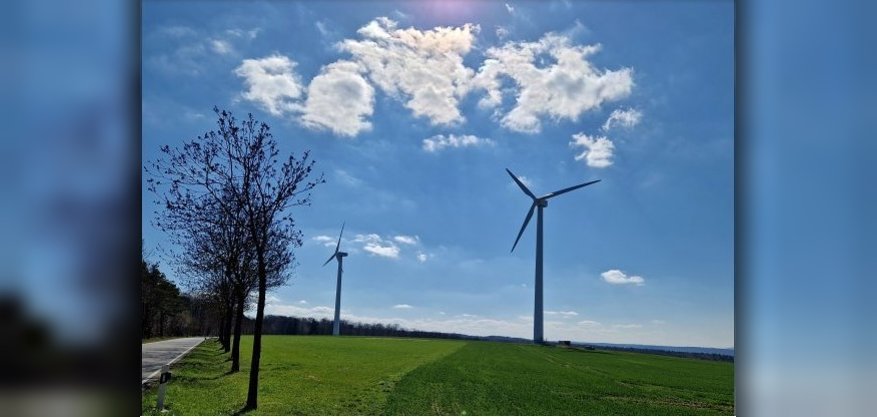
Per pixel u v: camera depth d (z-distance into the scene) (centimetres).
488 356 6600
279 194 2545
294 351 6094
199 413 2188
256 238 2508
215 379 3281
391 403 2570
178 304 10062
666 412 2998
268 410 2284
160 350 5916
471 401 2827
